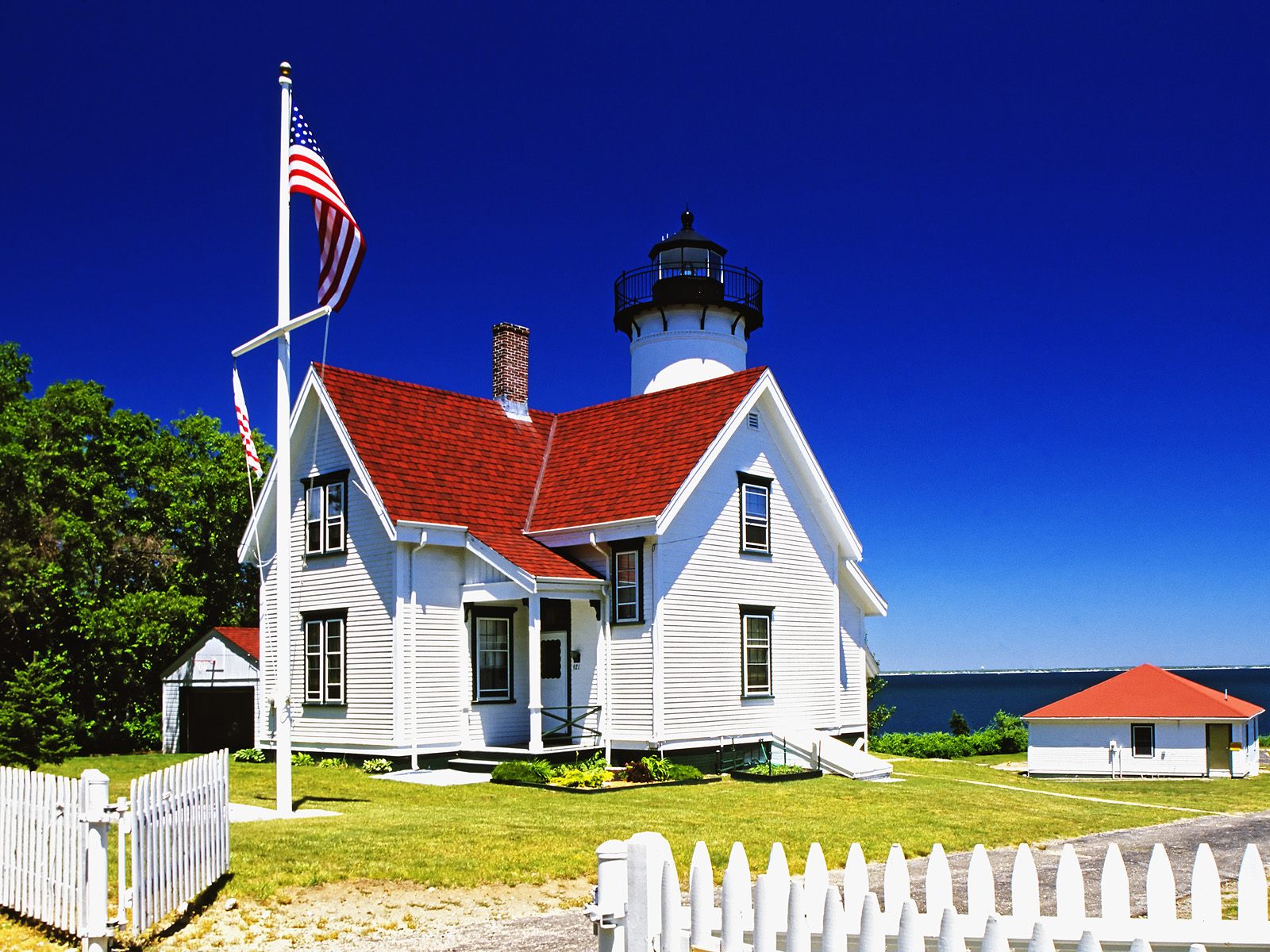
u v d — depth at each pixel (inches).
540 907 466.9
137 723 1475.1
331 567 1090.1
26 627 1440.7
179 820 441.1
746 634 1091.9
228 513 1665.8
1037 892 255.0
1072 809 852.0
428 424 1141.1
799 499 1184.8
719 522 1080.2
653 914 269.0
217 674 1304.1
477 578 1043.3
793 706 1137.4
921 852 618.8
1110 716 1904.5
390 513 1002.1
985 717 5467.5
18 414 1552.7
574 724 1020.5
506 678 1078.4
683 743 1011.9
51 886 418.0
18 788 445.7
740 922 254.8
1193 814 888.9
